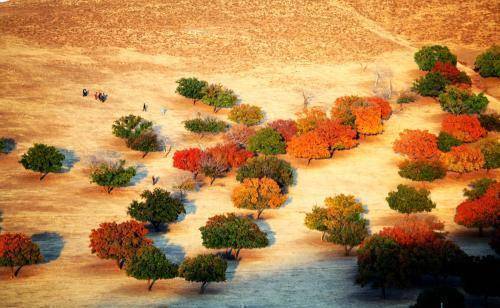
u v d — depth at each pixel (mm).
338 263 67812
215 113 111438
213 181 90188
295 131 100688
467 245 71688
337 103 108375
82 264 67312
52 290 61062
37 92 112250
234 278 64125
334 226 71062
